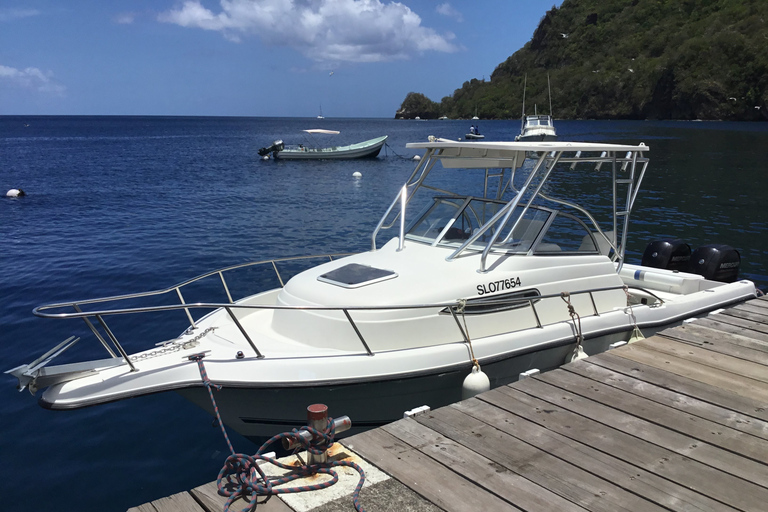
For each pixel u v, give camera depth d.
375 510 2.79
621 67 118.69
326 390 4.33
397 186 25.75
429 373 4.55
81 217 17.72
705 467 3.18
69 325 8.38
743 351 5.04
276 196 22.50
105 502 4.60
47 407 3.81
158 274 11.26
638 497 2.90
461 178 25.23
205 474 4.98
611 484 3.01
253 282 10.73
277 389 4.24
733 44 97.19
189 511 2.81
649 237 13.95
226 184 26.52
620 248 6.36
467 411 3.87
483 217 5.71
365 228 16.12
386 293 4.78
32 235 14.98
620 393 4.15
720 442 3.45
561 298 5.54
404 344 4.68
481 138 65.56
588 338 5.47
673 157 33.97
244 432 4.71
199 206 19.94
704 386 4.28
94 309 9.12
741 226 15.13
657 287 7.43
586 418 3.76
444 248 5.62
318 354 4.47
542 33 167.50
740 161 31.58
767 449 3.37
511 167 5.83
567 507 2.81
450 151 5.92
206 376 4.17
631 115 111.12
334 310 4.67
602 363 4.75
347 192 23.75
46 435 5.56
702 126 80.38
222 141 69.81
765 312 6.26
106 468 5.05
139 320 8.52
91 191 23.86
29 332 8.13
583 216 7.68
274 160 39.78
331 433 3.14
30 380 3.82
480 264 5.21
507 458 3.26
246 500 2.88
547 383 4.34
